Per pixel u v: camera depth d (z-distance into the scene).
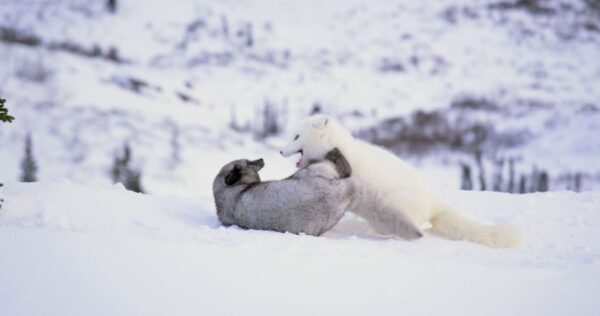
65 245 13.17
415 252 16.67
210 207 22.89
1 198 19.42
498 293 12.20
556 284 12.86
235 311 10.76
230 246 15.70
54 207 19.00
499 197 26.23
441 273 13.53
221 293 11.41
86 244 13.42
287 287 11.97
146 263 12.48
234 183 20.20
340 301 11.46
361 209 19.09
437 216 20.02
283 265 13.40
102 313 10.30
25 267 11.59
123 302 10.70
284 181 19.05
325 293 11.80
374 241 18.42
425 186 19.78
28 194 20.05
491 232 18.84
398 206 18.81
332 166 19.02
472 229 19.17
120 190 23.53
